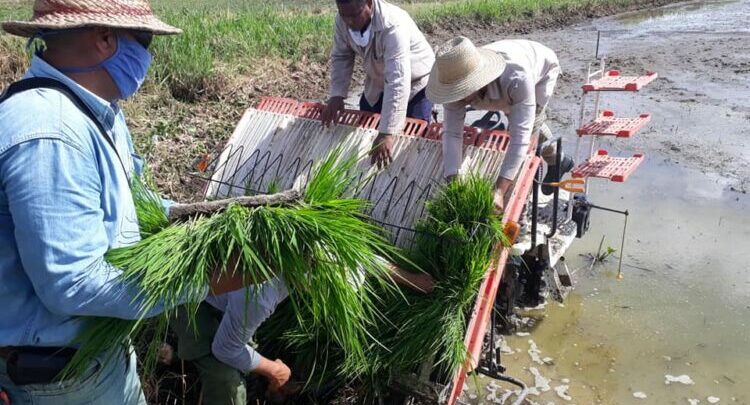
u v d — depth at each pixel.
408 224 3.42
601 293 4.85
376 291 3.04
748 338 4.33
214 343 2.60
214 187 4.03
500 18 17.11
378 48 3.76
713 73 11.07
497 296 4.36
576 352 4.24
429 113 4.36
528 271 4.64
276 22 12.16
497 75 3.16
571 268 5.16
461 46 3.12
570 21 18.48
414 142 3.65
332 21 12.89
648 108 9.09
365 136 3.83
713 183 6.60
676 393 3.88
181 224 2.23
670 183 6.60
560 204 4.93
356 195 3.55
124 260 1.92
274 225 2.11
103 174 1.85
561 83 10.65
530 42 3.98
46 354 1.94
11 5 16.91
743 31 15.52
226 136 6.52
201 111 7.21
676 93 9.86
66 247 1.68
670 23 17.80
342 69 4.12
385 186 3.57
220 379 2.73
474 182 3.08
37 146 1.65
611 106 9.24
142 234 2.22
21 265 1.83
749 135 7.91
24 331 1.88
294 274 2.14
